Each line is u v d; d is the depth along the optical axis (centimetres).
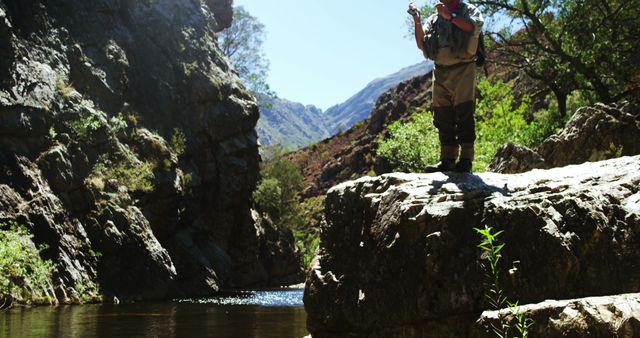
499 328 350
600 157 937
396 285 423
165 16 3148
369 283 445
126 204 2198
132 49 2861
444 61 511
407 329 414
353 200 498
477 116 2136
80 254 1848
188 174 2891
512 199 405
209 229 3281
